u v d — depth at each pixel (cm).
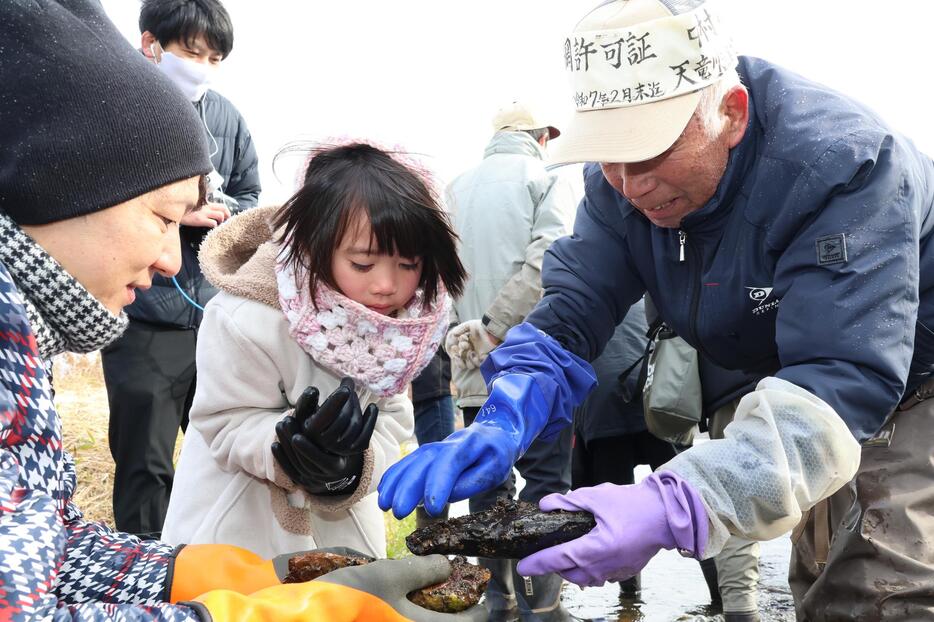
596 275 232
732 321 207
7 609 89
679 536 159
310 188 186
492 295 372
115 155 119
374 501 226
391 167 188
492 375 226
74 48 117
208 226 320
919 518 201
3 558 91
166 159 126
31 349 106
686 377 331
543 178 375
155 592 137
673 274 217
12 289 105
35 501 99
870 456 210
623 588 409
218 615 105
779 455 161
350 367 192
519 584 335
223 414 198
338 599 118
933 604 196
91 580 138
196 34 343
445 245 193
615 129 183
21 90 114
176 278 323
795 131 183
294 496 202
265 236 220
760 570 450
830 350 170
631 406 371
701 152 185
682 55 178
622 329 371
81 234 120
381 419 211
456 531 160
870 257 171
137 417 322
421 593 134
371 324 192
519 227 369
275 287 198
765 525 165
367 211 179
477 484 180
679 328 225
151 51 349
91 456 449
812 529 236
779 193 184
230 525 204
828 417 162
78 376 684
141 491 322
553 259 241
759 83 197
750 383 323
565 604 395
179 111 128
